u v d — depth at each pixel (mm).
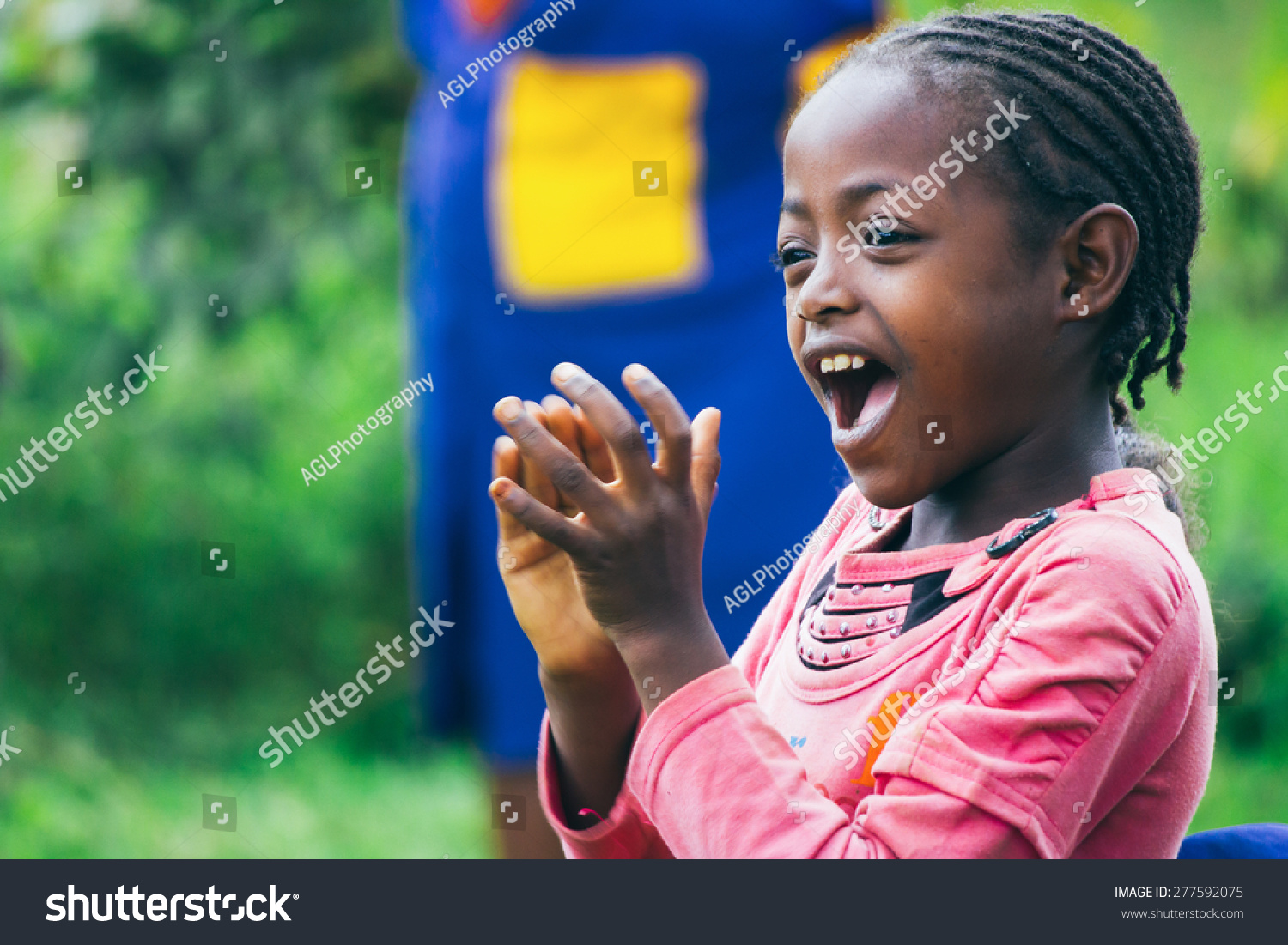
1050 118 1927
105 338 8188
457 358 4238
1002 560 1920
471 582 4316
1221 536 6219
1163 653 1794
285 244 8344
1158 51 7582
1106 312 1989
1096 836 1880
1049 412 1968
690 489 1894
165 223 8352
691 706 1842
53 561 7645
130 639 7668
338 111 8180
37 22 8375
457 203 4219
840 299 1938
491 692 4234
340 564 7785
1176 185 2035
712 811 1806
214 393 8086
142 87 8336
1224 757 6043
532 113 4145
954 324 1894
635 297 4117
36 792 6559
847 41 4137
